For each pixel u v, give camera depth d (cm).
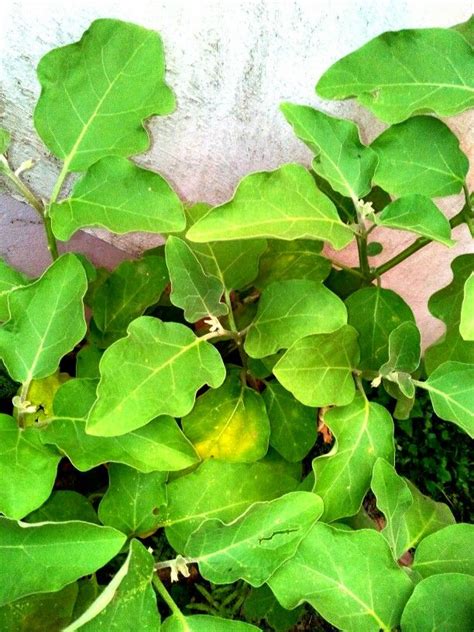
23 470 49
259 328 57
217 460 58
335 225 52
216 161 63
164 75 52
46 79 49
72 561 45
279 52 52
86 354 61
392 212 54
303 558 50
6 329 50
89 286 69
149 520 55
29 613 51
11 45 50
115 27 47
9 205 65
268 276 65
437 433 93
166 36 50
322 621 76
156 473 56
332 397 55
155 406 50
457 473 92
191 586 72
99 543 46
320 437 84
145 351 52
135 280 63
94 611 43
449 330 61
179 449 53
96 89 49
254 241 61
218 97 55
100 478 72
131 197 50
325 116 52
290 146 61
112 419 49
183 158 62
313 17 49
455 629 49
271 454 64
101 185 50
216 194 68
